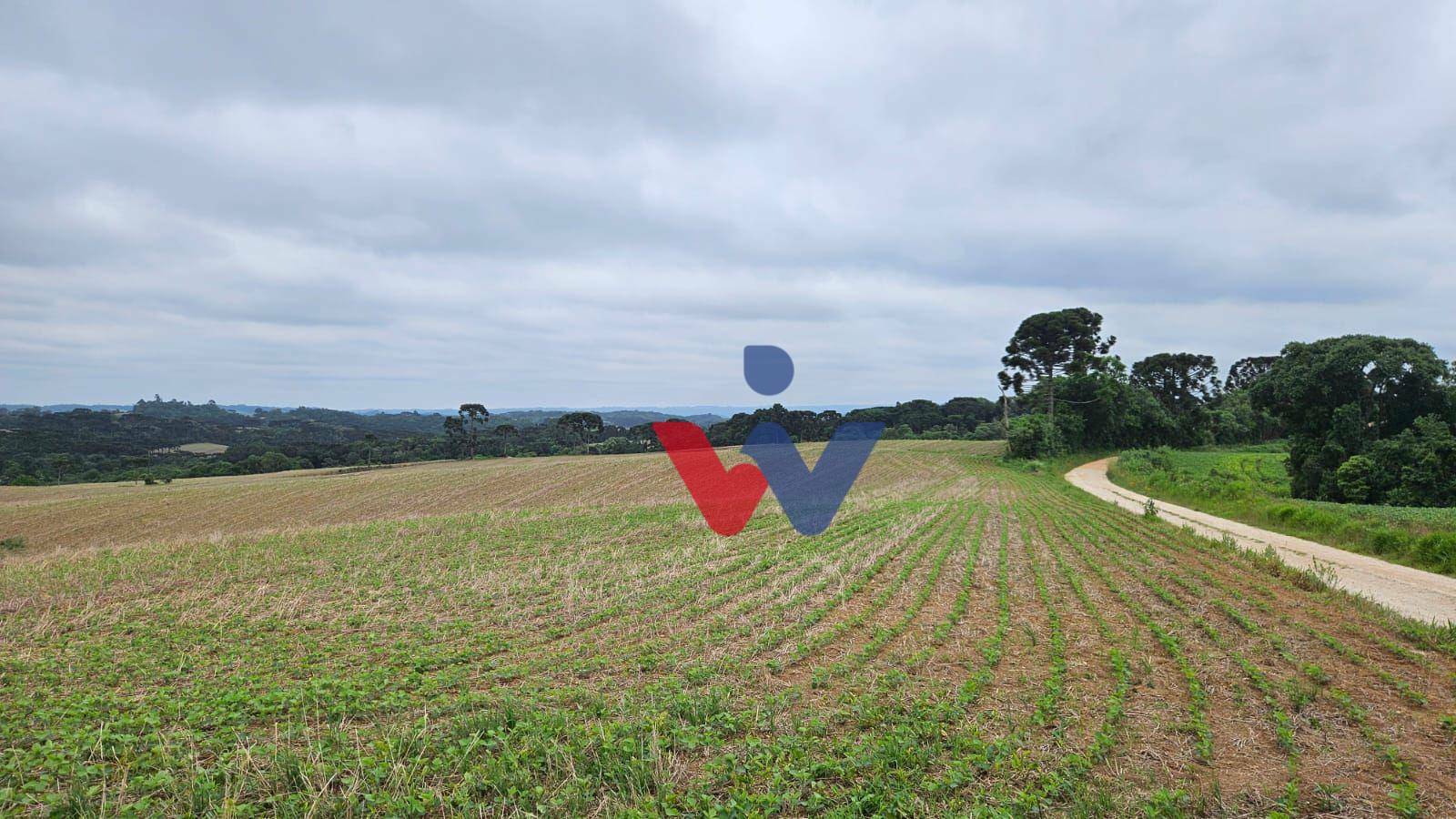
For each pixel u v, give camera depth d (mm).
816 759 6562
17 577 17234
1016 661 9758
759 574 16312
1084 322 81312
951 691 8445
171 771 6309
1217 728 7477
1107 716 7613
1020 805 5684
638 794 5902
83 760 6500
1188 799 5852
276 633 11898
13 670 9836
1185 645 10422
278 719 7891
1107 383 76500
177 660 10352
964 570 16344
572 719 7582
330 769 6355
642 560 18734
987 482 48812
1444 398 42219
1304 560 19062
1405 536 19703
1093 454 78062
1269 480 52781
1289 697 8250
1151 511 28172
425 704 8305
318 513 43531
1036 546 20219
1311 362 45594
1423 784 6309
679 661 9828
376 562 18828
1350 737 7277
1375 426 44188
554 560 18953
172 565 18719
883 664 9570
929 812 5609
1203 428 95062
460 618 12805
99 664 10133
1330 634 11266
